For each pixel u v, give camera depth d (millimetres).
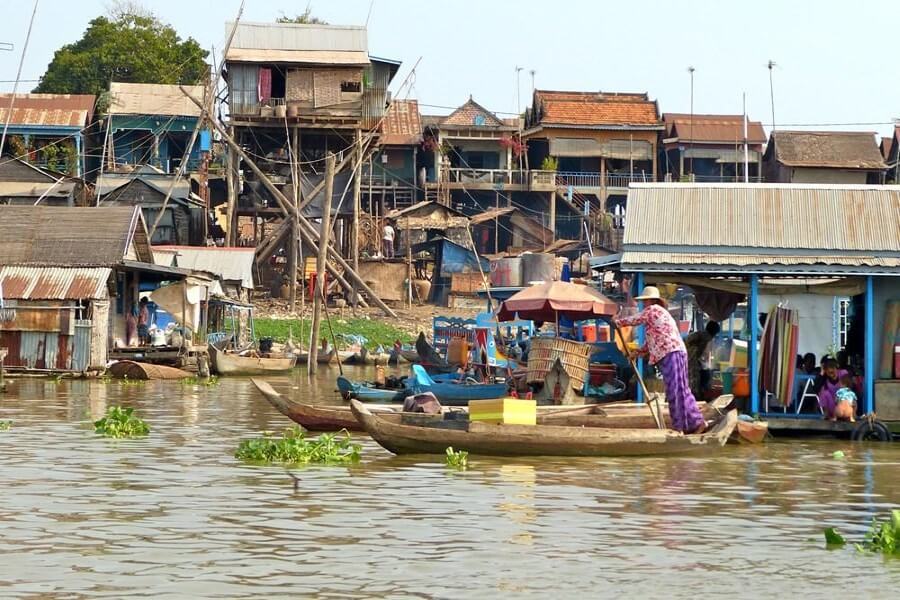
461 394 29703
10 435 23250
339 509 15469
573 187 79938
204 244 66562
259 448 20203
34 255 40281
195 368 43875
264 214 64812
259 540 13539
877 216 24828
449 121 79125
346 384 31844
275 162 63750
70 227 41312
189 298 44000
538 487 17531
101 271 39938
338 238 66312
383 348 54812
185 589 11391
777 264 24156
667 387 21859
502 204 79875
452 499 16344
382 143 70625
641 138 81500
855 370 25547
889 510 16016
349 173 66062
